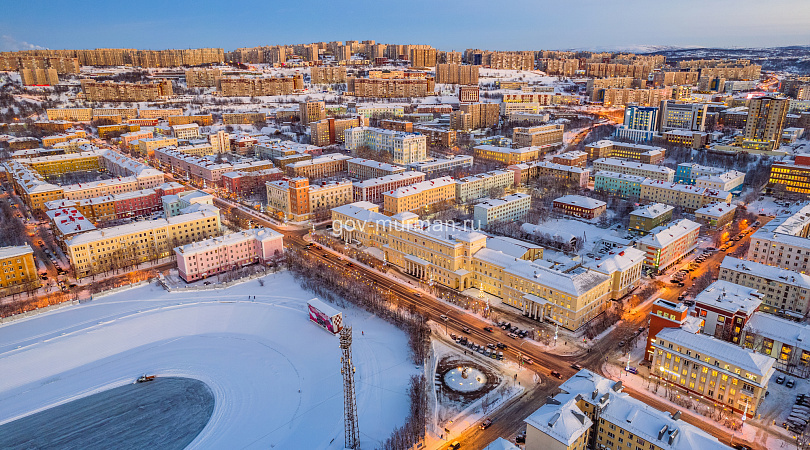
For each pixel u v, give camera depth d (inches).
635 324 7317.9
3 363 6520.7
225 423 5433.1
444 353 6678.2
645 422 4441.4
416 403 5442.9
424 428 5137.8
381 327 7293.3
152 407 5723.4
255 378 6186.0
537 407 5615.2
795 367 6097.4
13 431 5374.0
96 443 5196.9
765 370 5246.1
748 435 5118.1
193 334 7219.5
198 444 5128.0
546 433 4446.4
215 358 6628.9
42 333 7234.3
